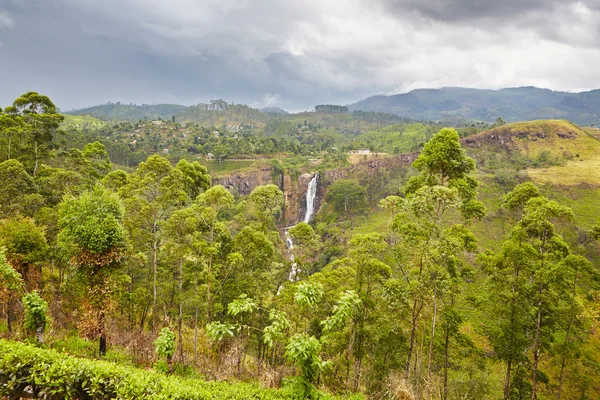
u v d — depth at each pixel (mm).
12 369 9836
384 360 24250
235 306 10992
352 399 16609
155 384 10398
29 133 46188
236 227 31766
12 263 20828
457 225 22484
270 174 139625
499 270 22812
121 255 19484
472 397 25719
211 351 25828
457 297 23672
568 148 115250
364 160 152000
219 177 129375
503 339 22422
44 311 16609
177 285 29672
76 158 48562
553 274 20656
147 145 169000
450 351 28656
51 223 27047
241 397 11047
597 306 24609
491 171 93375
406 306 22328
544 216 22141
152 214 27078
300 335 10805
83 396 10328
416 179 25094
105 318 20219
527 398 27484
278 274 30500
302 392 10633
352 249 24344
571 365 33000
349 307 11242
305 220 132375
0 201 31312
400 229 22938
